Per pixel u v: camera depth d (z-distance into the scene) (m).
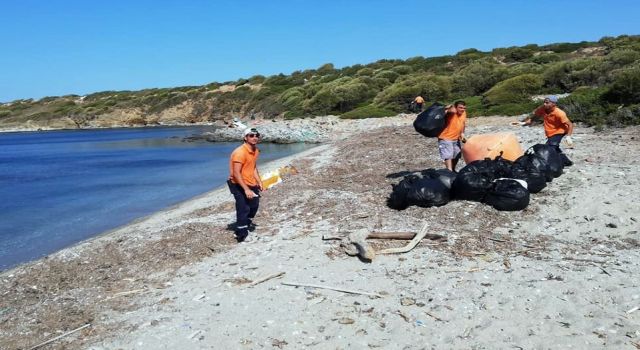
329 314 5.80
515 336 5.11
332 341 5.28
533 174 9.56
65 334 5.89
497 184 9.05
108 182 20.97
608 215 8.41
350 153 19.05
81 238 12.02
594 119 19.25
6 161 32.28
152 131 63.75
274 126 41.66
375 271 6.87
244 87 77.50
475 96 38.19
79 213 14.91
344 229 8.66
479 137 11.04
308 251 7.84
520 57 52.34
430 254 7.28
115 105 86.31
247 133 8.66
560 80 33.28
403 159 15.77
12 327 6.25
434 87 39.03
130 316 6.23
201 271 7.60
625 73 20.09
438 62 57.19
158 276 7.65
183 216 12.59
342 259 7.40
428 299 5.98
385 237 7.88
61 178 22.94
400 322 5.53
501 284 6.23
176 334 5.62
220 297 6.51
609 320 5.27
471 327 5.34
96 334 5.82
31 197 17.91
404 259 7.18
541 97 30.80
